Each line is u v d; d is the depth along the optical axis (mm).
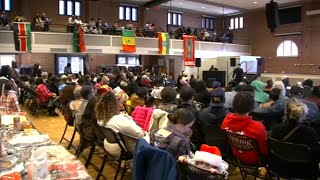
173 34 16922
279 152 2633
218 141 3217
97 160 4316
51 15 15672
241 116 2812
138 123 3600
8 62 14477
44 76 11047
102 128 3137
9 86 4277
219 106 3404
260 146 2738
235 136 2850
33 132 2691
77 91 4453
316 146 2594
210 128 3262
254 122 2770
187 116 2162
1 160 1831
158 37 15312
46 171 1641
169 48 15617
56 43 12492
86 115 3666
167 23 19969
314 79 14820
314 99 4672
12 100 4039
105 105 3025
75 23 12922
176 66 17031
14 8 14750
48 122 7375
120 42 14125
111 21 17578
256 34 20250
